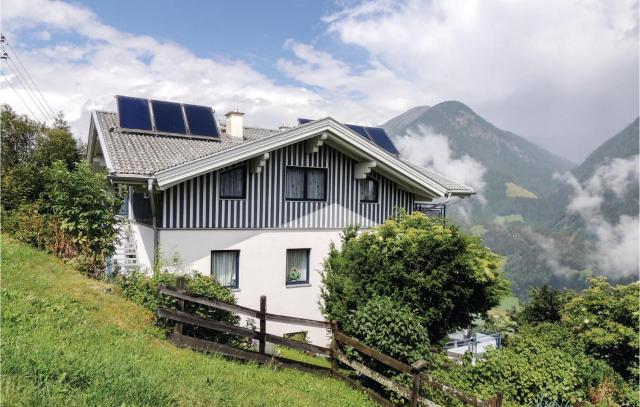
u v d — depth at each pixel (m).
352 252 12.88
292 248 16.78
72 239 13.18
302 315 16.91
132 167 13.66
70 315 8.41
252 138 20.56
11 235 15.12
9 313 7.52
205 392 6.51
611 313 15.73
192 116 18.77
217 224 15.23
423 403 8.01
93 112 18.48
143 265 15.42
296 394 8.27
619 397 12.25
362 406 8.67
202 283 11.43
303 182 17.16
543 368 11.27
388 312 10.35
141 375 6.09
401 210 16.03
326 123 16.25
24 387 4.78
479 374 11.16
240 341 11.53
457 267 12.84
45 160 26.98
